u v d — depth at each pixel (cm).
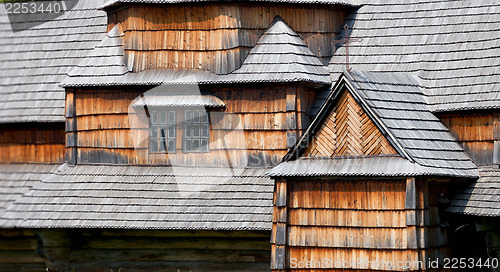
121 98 3753
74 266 3728
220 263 3594
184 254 3638
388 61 3684
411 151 3167
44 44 4172
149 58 3731
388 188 3180
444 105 3475
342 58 3744
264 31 3697
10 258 3731
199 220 3491
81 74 3784
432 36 3684
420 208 3133
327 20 3784
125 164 3750
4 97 4053
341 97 3284
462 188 3350
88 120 3809
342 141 3275
